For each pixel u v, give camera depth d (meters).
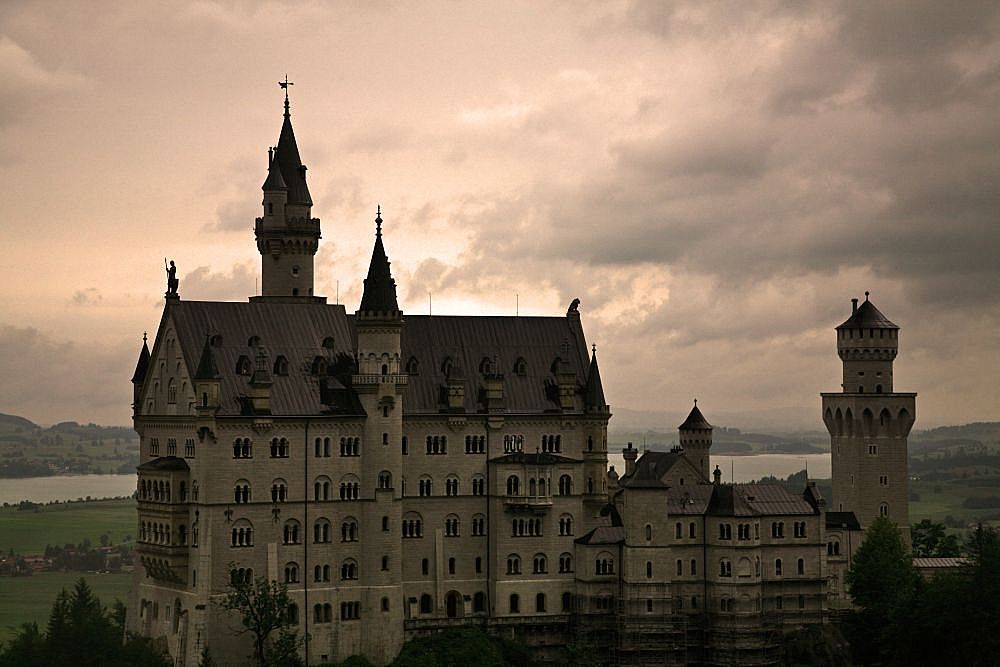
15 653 196.62
